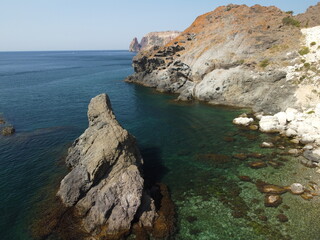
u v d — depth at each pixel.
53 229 21.86
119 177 24.84
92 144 27.62
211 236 21.08
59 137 41.88
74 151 31.95
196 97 66.75
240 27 73.94
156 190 27.14
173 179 29.83
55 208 24.23
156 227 21.94
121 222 21.73
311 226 21.78
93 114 32.09
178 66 75.00
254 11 82.69
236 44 66.88
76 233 21.42
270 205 24.48
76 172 25.92
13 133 43.50
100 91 80.50
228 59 63.84
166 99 69.00
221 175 30.30
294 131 40.22
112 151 26.25
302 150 35.19
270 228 21.72
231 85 59.88
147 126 47.81
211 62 66.94
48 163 33.19
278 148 36.56
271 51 59.41
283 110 49.12
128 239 20.88
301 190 26.02
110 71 137.12
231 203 25.14
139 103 65.12
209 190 27.47
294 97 48.81
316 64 50.19
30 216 23.50
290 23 66.81
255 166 31.72
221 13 92.88
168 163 33.66
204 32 86.81
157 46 100.50
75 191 24.33
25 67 166.88
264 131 42.97
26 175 30.36
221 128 45.66
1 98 69.31
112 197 23.12
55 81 100.44
